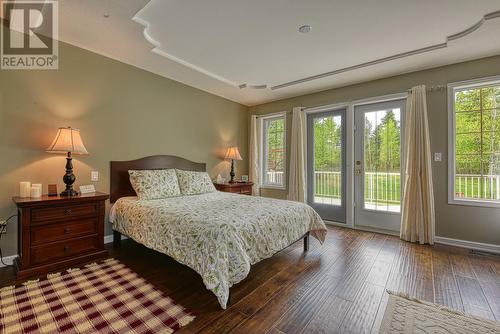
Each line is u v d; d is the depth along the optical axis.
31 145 2.45
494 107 2.92
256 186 5.01
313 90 4.21
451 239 3.05
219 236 1.72
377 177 3.69
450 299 1.83
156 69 3.39
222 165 4.66
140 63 3.20
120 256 2.61
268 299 1.83
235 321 1.57
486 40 2.50
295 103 4.57
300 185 4.30
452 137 3.06
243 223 1.93
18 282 2.00
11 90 2.33
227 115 4.76
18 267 2.11
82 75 2.79
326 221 4.21
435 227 3.15
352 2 2.00
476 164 3.00
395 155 3.54
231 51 2.88
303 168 4.30
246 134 5.21
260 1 1.99
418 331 1.48
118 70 3.11
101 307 1.67
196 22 2.30
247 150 5.22
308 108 4.34
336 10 2.11
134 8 2.04
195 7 2.07
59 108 2.63
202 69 3.42
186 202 2.70
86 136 2.84
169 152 3.73
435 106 3.17
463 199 3.01
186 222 1.96
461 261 2.53
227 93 4.43
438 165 3.13
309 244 3.08
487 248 2.84
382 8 2.07
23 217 2.07
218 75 3.64
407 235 3.20
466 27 2.33
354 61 3.11
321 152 4.29
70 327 1.46
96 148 2.92
